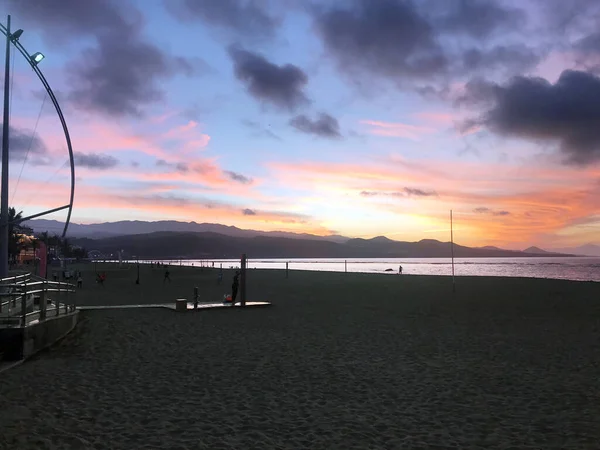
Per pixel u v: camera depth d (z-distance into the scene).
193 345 14.04
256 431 6.69
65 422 7.06
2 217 19.25
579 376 9.88
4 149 19.36
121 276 71.50
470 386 9.20
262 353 12.80
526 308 23.09
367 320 19.47
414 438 6.39
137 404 8.06
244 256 24.72
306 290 37.81
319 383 9.55
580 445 6.06
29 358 12.21
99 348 13.60
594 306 23.42
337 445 6.14
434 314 21.28
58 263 110.19
